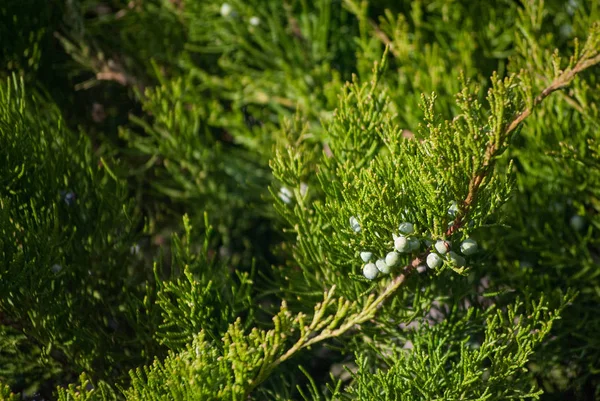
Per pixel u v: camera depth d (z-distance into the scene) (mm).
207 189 839
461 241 566
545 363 673
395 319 610
